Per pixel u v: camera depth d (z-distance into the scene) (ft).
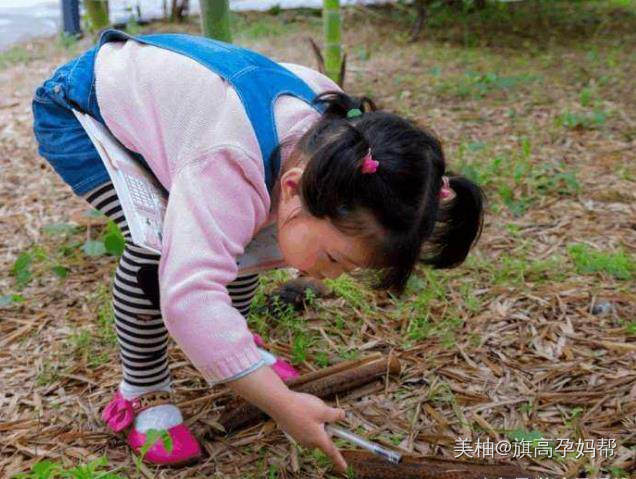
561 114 14.03
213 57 5.34
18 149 12.89
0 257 9.44
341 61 14.66
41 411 6.67
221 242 4.74
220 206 4.78
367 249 4.81
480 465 5.62
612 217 10.04
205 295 4.65
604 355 7.22
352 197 4.61
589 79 16.40
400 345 7.48
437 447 6.15
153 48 5.57
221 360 4.69
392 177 4.62
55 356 7.47
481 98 15.16
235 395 6.70
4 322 8.09
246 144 4.90
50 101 5.77
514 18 22.50
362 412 6.55
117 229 8.91
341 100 5.30
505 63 18.04
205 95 5.06
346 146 4.60
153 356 6.00
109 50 5.79
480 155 12.03
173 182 4.91
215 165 4.82
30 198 11.09
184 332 4.67
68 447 6.21
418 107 14.61
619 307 7.95
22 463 6.04
